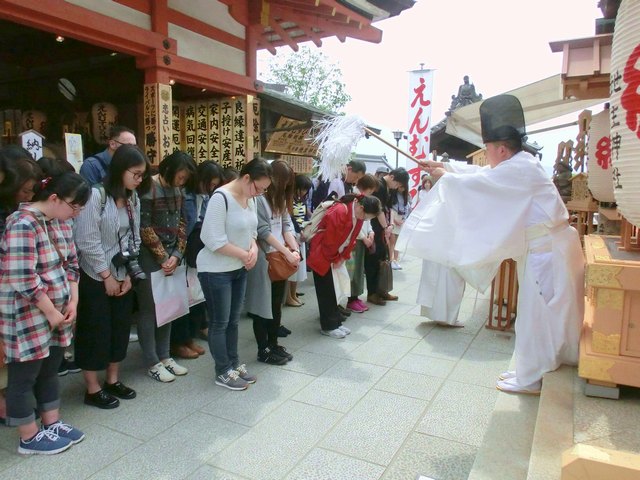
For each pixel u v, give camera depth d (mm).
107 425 2922
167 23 4691
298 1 4969
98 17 4016
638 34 1619
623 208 1785
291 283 5676
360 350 4301
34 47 6199
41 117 6109
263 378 3660
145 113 4746
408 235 2721
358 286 5539
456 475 2453
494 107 2637
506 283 5145
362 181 5090
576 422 2010
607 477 1191
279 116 7141
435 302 4965
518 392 2691
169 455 2609
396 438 2811
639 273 2115
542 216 2541
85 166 3453
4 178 2535
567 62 3312
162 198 3473
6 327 2414
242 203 3348
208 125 6000
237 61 5672
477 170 3195
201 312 4328
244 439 2781
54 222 2615
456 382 3613
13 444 2703
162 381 3561
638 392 2312
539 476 1669
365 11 5277
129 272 3143
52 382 2705
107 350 3109
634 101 1650
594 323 2240
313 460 2580
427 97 9008
